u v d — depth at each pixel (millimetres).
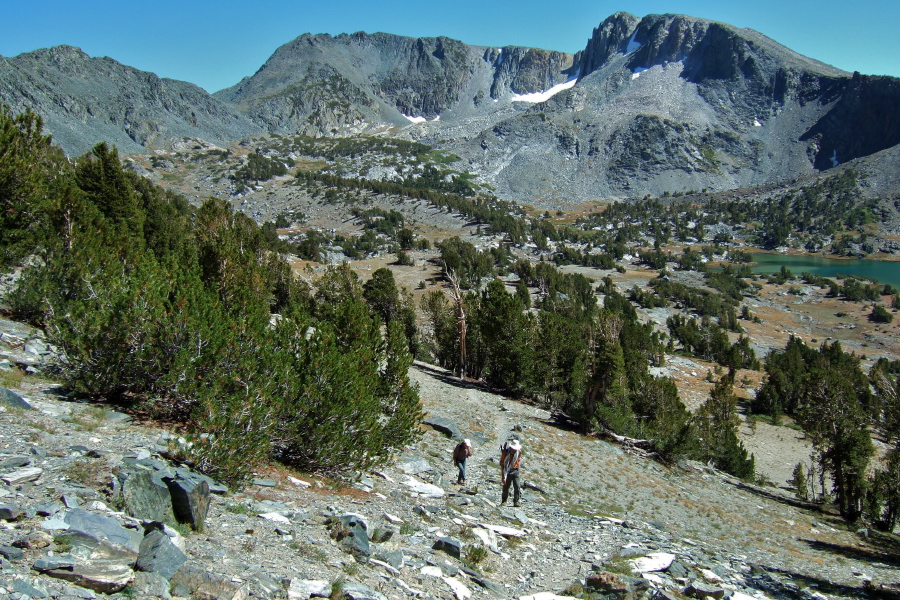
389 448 20656
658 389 50062
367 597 7766
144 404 14383
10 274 24266
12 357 15914
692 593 11930
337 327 22969
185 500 8516
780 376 85812
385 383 21688
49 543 6383
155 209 60219
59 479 8508
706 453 51344
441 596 9125
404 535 11859
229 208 46438
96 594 5812
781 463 64625
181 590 6453
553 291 134625
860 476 40594
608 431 44000
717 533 26844
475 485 22344
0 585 5164
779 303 180375
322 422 14922
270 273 57188
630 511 27219
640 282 187000
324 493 13609
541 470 30344
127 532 7195
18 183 22422
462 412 39625
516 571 12016
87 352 13953
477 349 61344
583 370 47531
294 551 8945
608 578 11000
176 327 14227
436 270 151750
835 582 18109
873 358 126938
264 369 14328
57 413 12219
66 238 22531
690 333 121688
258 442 12008
